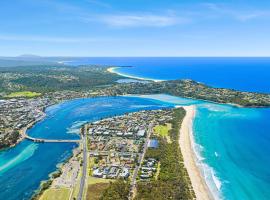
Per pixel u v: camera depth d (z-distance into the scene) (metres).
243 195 178.75
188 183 190.75
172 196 170.38
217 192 181.50
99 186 188.62
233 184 191.62
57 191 185.50
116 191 176.62
